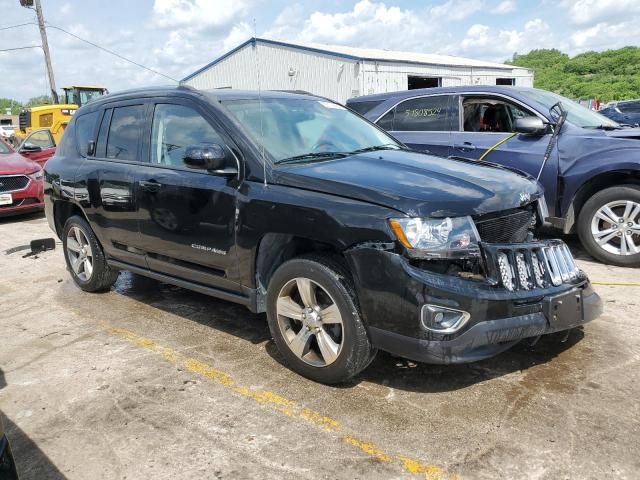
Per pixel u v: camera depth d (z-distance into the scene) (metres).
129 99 4.76
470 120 6.59
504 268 3.01
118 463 2.76
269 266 3.70
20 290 5.64
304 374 3.49
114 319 4.71
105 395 3.42
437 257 2.93
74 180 5.06
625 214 5.40
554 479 2.50
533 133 5.93
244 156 3.68
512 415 3.01
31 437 3.01
